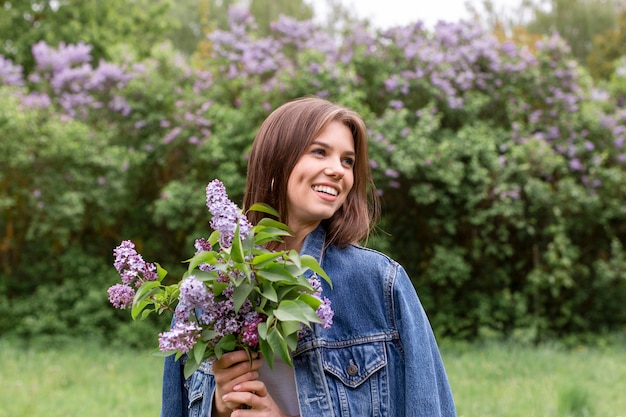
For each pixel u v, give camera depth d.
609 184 8.59
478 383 6.03
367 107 8.14
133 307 1.66
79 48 9.45
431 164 7.89
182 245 9.44
